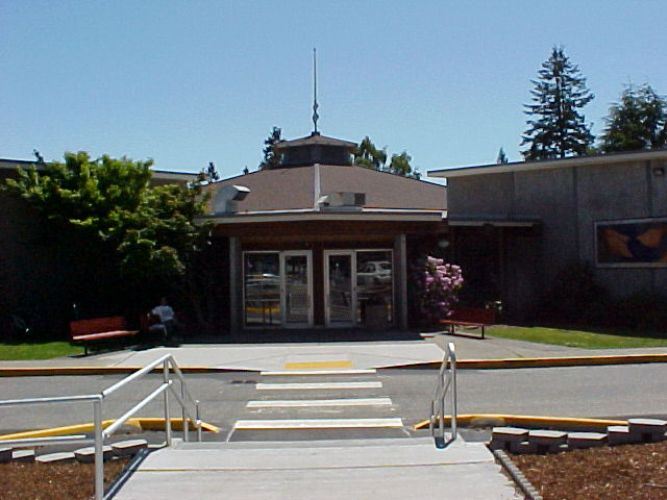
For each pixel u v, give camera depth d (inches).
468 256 1114.7
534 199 1140.5
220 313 1025.5
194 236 976.3
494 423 450.3
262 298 1037.2
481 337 904.9
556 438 337.1
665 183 1004.6
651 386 597.9
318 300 1036.5
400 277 1011.3
